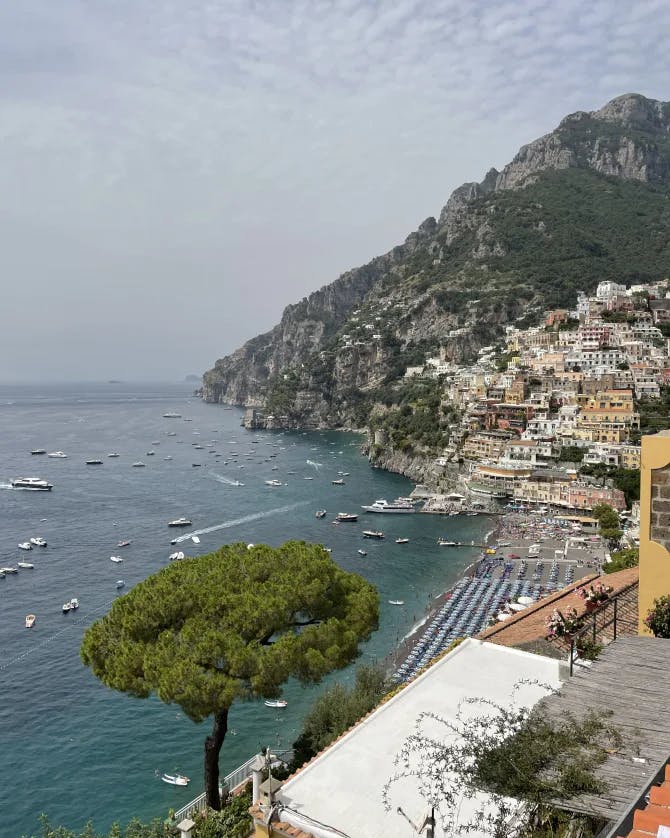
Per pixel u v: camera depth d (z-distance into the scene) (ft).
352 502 563.89
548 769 40.91
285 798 52.42
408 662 240.94
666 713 45.21
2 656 254.88
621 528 453.17
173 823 82.74
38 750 195.52
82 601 313.94
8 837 160.04
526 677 68.49
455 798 50.03
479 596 320.09
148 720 211.41
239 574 102.89
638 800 36.94
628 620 75.25
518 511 519.19
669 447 61.41
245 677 86.22
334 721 130.21
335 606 101.86
